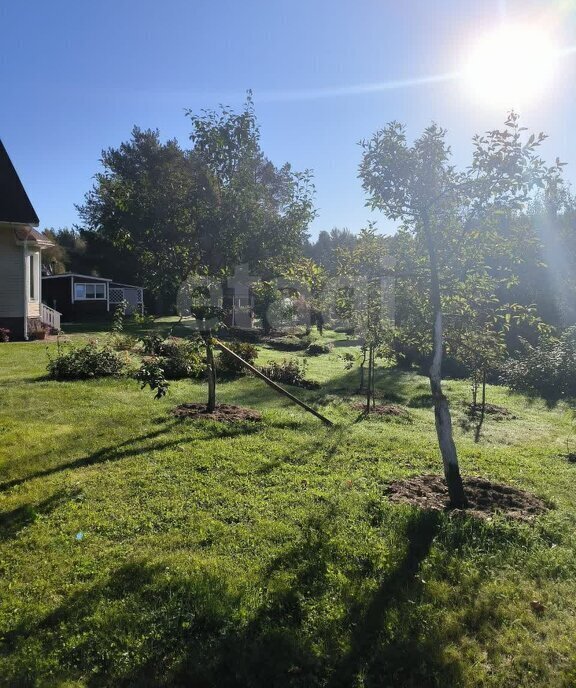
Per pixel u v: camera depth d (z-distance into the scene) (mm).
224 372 12078
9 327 17594
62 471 5273
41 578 3311
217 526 4012
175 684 2471
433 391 4746
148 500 4508
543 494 4977
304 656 2613
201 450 5891
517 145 4414
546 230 14883
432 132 4656
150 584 3189
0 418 7301
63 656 2625
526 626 2891
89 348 11227
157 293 7516
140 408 7965
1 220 16844
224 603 2982
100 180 7129
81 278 33344
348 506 4402
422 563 3488
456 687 2439
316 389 11359
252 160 7262
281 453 5914
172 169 7375
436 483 5129
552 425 8828
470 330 5512
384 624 2855
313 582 3236
